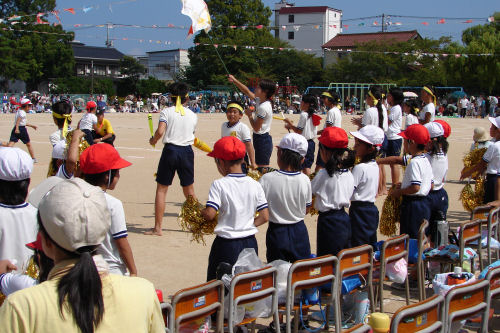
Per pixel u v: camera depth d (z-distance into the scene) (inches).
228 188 173.8
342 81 2156.7
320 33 2765.7
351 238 209.9
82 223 83.9
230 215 173.9
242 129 330.3
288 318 160.1
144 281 90.2
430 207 234.8
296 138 186.4
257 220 179.3
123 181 465.1
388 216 241.1
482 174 287.9
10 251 138.6
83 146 224.4
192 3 307.7
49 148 700.7
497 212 238.1
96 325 81.5
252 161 334.6
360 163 211.0
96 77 2630.4
